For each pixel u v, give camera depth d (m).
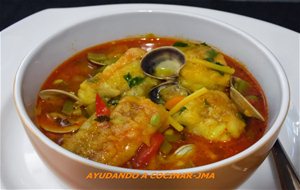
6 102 0.25
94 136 0.19
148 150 0.19
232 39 0.25
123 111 0.19
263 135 0.19
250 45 0.24
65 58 0.25
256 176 0.21
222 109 0.21
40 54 0.23
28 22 0.31
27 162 0.22
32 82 0.22
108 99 0.22
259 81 0.23
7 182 0.20
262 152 0.17
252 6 0.41
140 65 0.23
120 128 0.19
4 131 0.23
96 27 0.26
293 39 0.29
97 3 0.41
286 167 0.21
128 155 0.18
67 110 0.22
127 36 0.27
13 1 0.41
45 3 0.41
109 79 0.23
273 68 0.22
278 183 0.21
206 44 0.26
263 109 0.22
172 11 0.26
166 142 0.20
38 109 0.22
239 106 0.22
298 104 0.25
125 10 0.26
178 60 0.24
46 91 0.22
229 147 0.20
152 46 0.27
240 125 0.21
